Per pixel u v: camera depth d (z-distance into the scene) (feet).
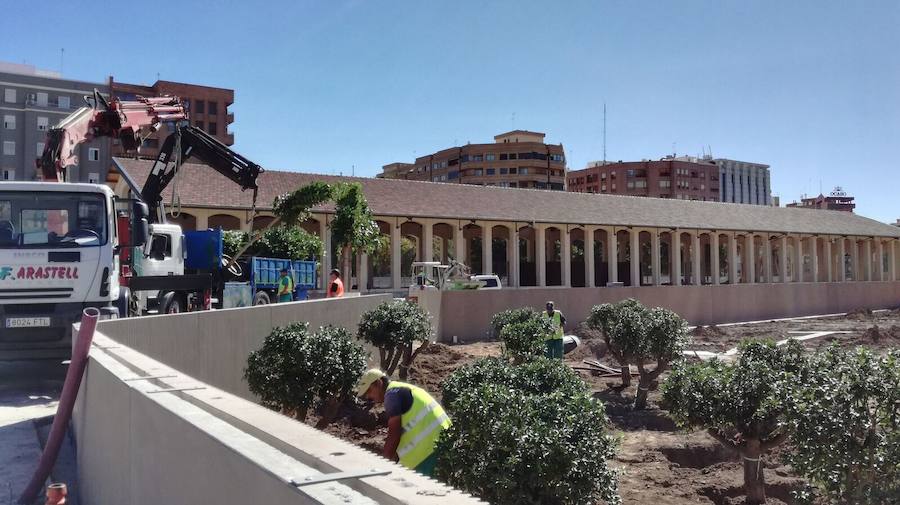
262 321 40.27
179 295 54.34
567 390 20.83
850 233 222.07
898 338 81.00
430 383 50.96
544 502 17.69
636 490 28.48
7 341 34.55
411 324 47.60
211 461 8.30
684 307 101.60
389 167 530.68
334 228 118.52
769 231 204.54
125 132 54.13
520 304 83.61
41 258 34.99
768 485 28.43
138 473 11.75
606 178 502.38
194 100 317.22
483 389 19.02
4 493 18.94
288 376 28.89
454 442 18.07
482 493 17.48
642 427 40.24
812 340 83.41
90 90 292.81
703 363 29.14
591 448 18.25
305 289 84.99
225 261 65.41
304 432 8.57
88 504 17.75
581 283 185.88
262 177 139.85
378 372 19.58
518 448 17.39
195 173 132.77
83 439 19.30
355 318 55.42
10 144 275.18
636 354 44.83
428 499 6.12
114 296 37.24
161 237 54.24
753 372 26.45
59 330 35.19
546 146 432.66
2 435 25.14
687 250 277.85
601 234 198.18
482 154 432.66
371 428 36.47
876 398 17.65
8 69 284.82
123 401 13.23
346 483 6.70
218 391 11.96
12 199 35.37
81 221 36.27
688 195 490.90
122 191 119.55
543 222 166.50
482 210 161.79
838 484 17.99
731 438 28.22
